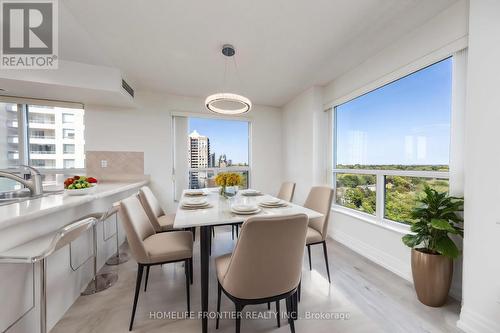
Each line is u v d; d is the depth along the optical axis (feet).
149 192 8.05
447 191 5.73
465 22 5.08
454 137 5.43
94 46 7.14
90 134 10.66
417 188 6.69
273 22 5.98
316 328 4.59
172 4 5.28
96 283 6.14
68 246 5.27
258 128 14.07
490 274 4.11
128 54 7.67
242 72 9.26
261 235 3.26
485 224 4.18
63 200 4.96
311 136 10.98
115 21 5.91
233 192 7.32
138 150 11.51
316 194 7.18
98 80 8.39
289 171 13.44
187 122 12.58
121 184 9.41
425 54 6.02
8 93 8.80
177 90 11.47
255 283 3.52
